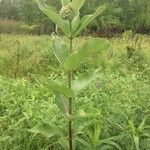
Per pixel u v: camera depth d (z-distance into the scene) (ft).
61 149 2.80
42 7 2.29
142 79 4.41
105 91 3.74
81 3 2.25
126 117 2.99
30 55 6.75
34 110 3.18
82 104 3.35
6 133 2.94
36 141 2.87
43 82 2.32
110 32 14.69
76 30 2.32
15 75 5.55
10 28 15.39
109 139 2.68
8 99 3.59
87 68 5.95
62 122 2.95
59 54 2.40
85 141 2.70
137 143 2.62
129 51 6.79
